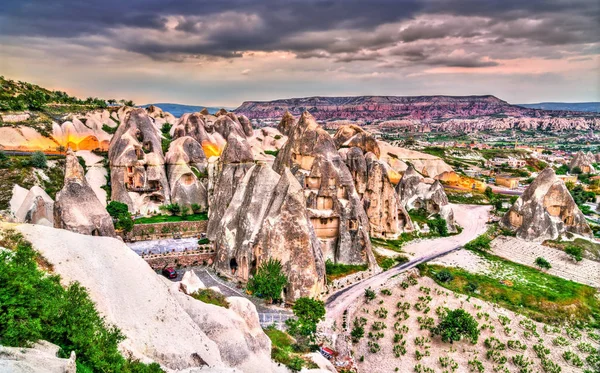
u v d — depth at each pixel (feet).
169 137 455.22
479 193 527.40
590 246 328.70
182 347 130.21
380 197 345.72
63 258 129.90
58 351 94.22
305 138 303.48
